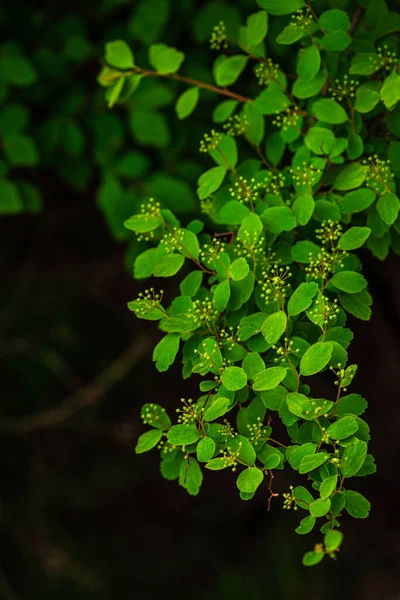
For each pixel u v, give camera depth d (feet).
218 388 4.13
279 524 11.48
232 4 5.45
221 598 11.17
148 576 11.07
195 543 11.32
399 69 4.32
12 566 10.52
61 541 10.68
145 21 5.38
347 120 4.31
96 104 5.72
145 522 11.21
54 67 5.69
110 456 10.88
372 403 9.93
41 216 8.51
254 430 4.10
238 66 4.49
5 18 5.88
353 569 11.14
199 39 5.36
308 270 4.24
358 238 4.20
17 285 9.62
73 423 10.35
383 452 10.17
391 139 4.38
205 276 4.32
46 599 10.57
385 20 4.41
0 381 10.25
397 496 10.52
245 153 4.75
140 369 10.28
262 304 4.16
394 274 6.75
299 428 4.09
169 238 4.23
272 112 4.40
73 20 5.84
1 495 10.52
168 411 10.34
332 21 4.27
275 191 4.32
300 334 4.17
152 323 9.73
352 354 9.73
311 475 4.08
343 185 4.29
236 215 4.25
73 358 10.14
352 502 4.06
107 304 10.02
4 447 10.65
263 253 4.21
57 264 9.46
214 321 4.14
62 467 10.80
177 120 5.69
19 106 5.51
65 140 5.68
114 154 5.60
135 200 5.37
